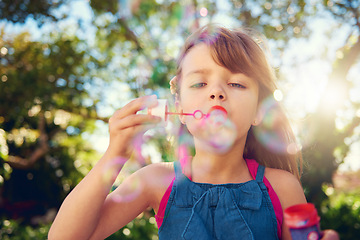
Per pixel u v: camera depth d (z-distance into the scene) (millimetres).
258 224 1007
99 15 7270
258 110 1231
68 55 7562
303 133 4926
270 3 6777
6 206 9742
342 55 5379
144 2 6492
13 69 7656
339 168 5438
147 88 6527
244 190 1063
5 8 7195
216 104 1022
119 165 969
